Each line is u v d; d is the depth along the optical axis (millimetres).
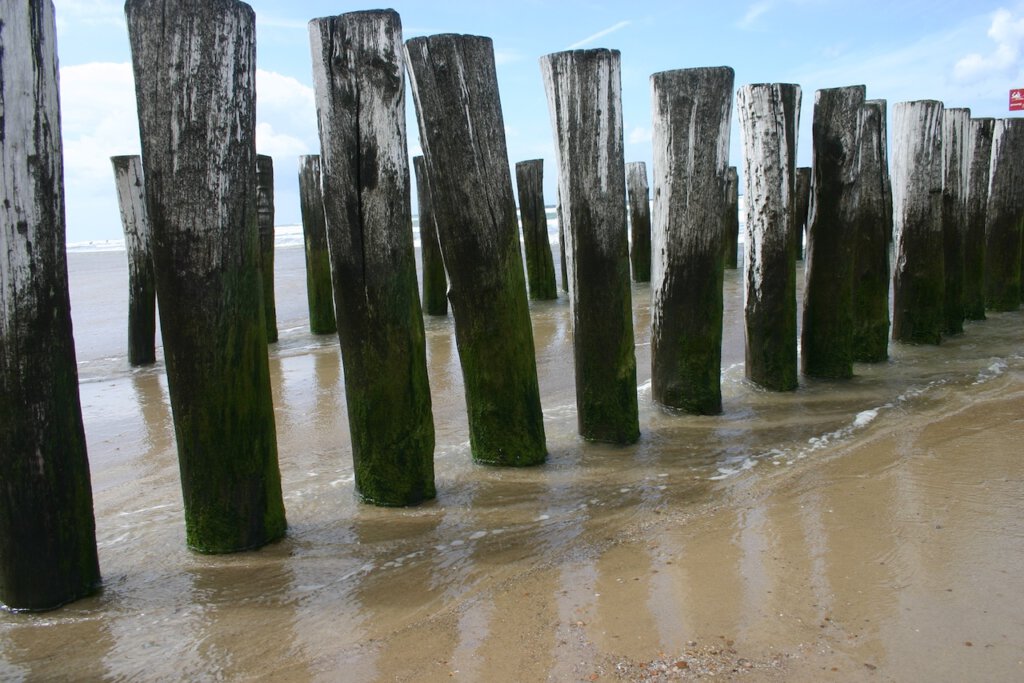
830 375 6254
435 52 4004
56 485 3023
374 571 3303
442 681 2514
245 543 3512
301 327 11109
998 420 5000
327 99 3686
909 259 7480
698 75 4961
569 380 6723
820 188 6121
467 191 4184
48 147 2865
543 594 3037
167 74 3072
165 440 5590
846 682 2408
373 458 3986
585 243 4680
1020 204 9367
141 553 3541
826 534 3430
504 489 4172
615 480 4238
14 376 2887
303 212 10039
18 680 2621
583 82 4461
